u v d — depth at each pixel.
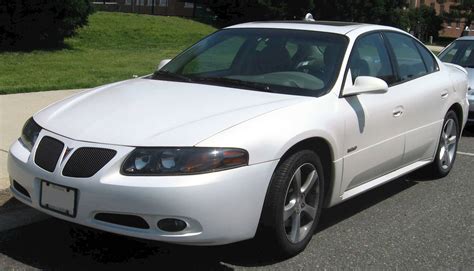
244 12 38.16
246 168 3.67
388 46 5.49
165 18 28.56
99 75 12.54
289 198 4.10
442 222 5.18
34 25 16.41
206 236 3.58
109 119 3.93
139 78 5.24
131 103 4.23
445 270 4.19
